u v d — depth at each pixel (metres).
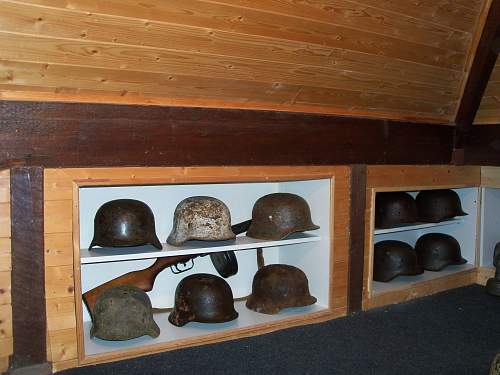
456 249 4.02
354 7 2.58
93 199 2.95
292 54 2.65
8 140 2.18
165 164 2.56
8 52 2.04
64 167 2.31
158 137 2.53
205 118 2.66
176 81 2.50
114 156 2.42
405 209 3.64
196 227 2.84
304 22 2.52
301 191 3.38
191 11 2.21
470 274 4.06
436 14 2.89
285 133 2.94
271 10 2.38
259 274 3.21
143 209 2.73
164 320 2.96
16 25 1.96
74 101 2.31
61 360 2.35
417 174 3.62
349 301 3.26
